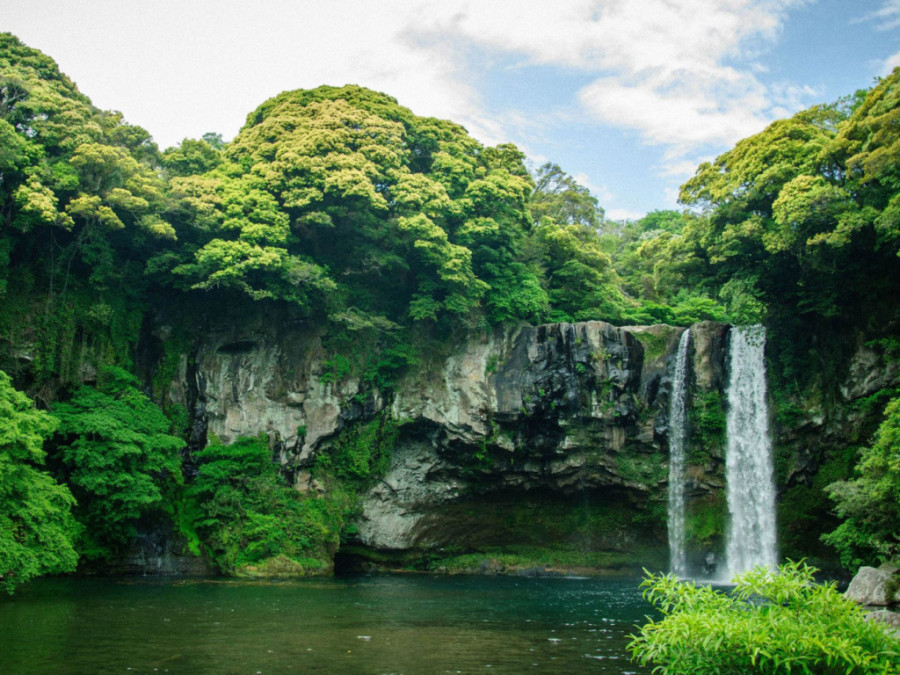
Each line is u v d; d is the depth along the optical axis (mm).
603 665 17281
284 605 26641
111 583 31672
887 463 27859
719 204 42438
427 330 44000
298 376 41594
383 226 42312
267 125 44125
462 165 45906
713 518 43844
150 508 37281
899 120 30953
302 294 40375
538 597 32000
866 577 26266
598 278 51688
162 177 42031
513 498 45688
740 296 40781
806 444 41469
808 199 35344
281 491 39844
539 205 62875
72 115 36656
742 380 43656
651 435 43844
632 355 44469
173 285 40562
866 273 38500
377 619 24078
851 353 39750
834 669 9984
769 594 11180
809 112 42219
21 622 21125
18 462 26312
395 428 42688
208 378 41219
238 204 40094
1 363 34875
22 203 34312
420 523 44281
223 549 37500
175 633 20250
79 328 37938
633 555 46562
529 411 42750
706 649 10164
